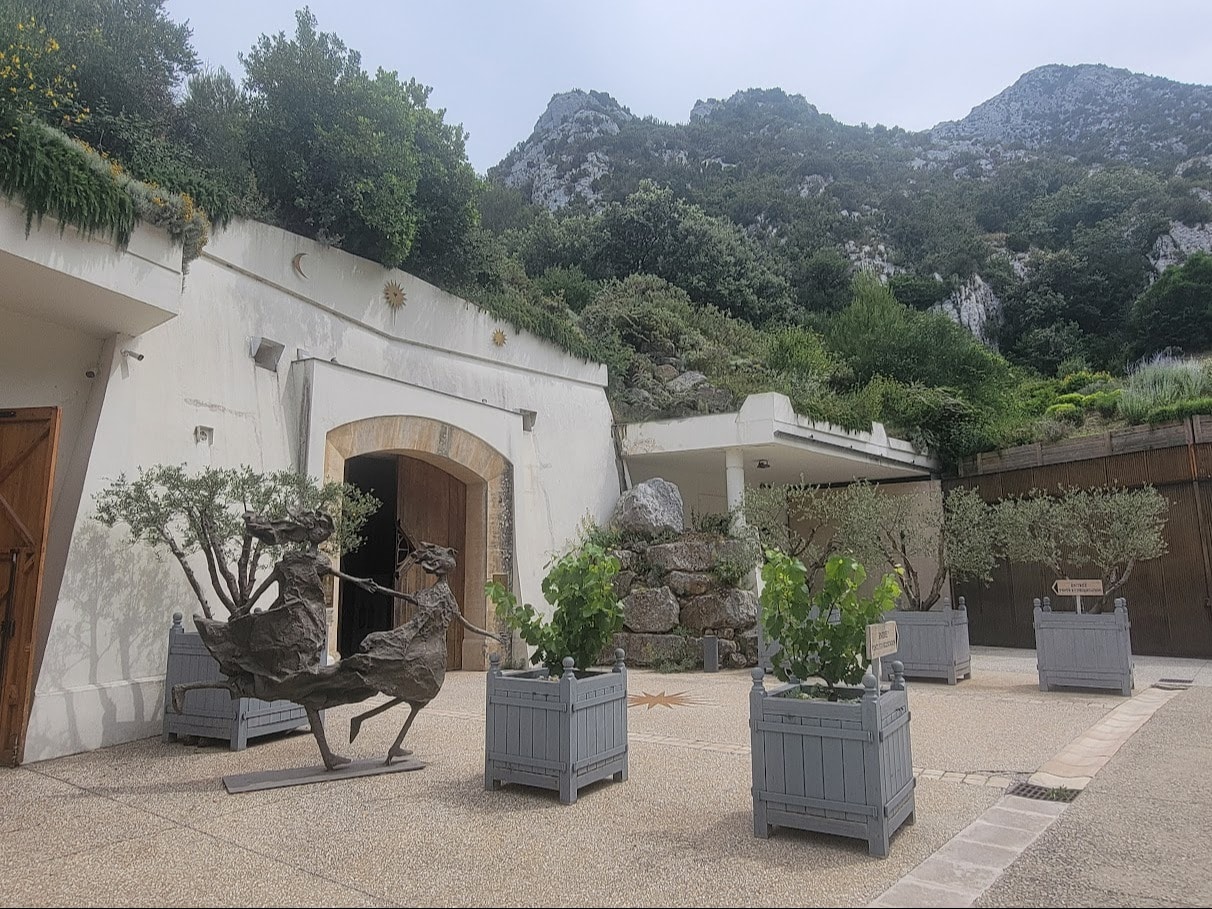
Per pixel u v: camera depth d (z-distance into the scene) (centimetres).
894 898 339
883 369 2233
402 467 1217
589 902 341
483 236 1457
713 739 706
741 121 9550
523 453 1367
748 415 1462
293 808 496
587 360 1565
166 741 711
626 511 1463
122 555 736
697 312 2416
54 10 869
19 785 562
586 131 8788
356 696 597
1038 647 988
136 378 774
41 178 599
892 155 8844
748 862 391
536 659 584
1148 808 471
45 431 643
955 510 1242
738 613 1303
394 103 1155
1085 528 1163
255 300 945
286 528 603
